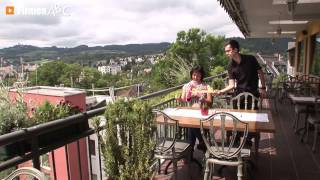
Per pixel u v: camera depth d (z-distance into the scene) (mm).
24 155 2047
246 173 3617
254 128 3082
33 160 2113
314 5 8539
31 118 2830
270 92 9625
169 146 3402
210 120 3078
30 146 2119
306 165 4074
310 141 5133
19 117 2744
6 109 2773
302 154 4512
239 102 4258
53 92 9688
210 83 7336
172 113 3896
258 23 12453
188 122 3434
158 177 3777
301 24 13344
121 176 2502
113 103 2549
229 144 3396
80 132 2549
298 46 16453
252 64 4238
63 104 3049
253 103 4168
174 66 11516
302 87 8500
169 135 4586
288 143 5070
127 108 2521
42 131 2148
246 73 4227
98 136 2562
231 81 4352
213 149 3260
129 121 2482
